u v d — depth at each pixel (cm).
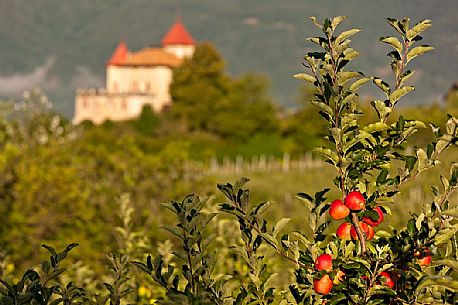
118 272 1018
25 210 3541
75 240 3291
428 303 766
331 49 802
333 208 805
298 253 840
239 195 838
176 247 3200
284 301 877
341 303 808
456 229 773
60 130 5359
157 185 3872
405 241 805
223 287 849
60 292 933
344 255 827
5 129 5088
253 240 859
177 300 760
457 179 784
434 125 815
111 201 3631
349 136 824
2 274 1927
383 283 798
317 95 822
